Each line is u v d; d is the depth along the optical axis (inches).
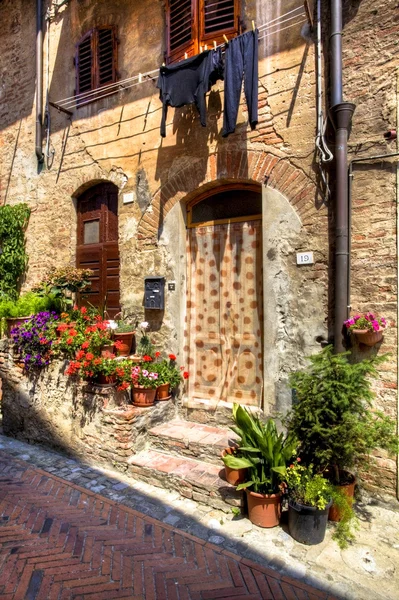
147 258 231.5
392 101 160.2
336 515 144.9
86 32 267.1
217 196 217.0
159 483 170.7
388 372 158.4
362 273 164.4
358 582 117.0
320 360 143.6
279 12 189.5
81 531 139.9
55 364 214.1
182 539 135.9
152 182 230.7
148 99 234.4
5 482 177.0
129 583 115.7
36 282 297.3
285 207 183.8
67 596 110.7
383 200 160.9
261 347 198.5
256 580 117.3
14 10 316.2
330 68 170.9
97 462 193.3
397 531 142.3
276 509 141.8
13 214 302.4
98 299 265.7
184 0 218.5
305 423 142.6
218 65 191.6
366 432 131.4
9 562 124.1
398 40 159.9
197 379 217.6
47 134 289.1
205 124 195.2
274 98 189.2
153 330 226.7
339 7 167.9
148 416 196.2
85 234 276.7
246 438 152.3
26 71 308.7
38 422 221.8
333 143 173.6
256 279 201.5
